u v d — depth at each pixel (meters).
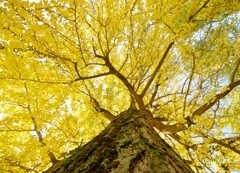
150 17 3.01
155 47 3.49
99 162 1.11
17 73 2.55
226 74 3.95
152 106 3.51
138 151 1.10
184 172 1.10
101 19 2.83
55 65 2.82
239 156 3.56
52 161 2.96
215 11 3.10
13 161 2.66
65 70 2.98
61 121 2.98
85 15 2.63
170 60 3.96
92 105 3.45
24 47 2.28
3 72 2.58
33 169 2.84
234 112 3.25
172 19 2.99
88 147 1.49
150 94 4.22
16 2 2.13
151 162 1.03
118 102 4.12
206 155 3.21
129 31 3.22
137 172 0.93
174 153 1.45
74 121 3.09
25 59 2.46
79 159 1.31
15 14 2.19
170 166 1.07
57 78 2.94
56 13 2.43
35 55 2.44
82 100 3.43
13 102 3.05
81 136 3.08
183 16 3.32
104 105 3.89
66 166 1.36
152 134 1.57
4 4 2.10
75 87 2.93
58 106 2.93
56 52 2.68
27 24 2.26
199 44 3.55
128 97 4.16
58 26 2.60
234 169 3.29
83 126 3.24
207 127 3.05
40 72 2.83
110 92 3.68
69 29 2.65
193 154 3.70
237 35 3.62
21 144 2.82
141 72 3.57
